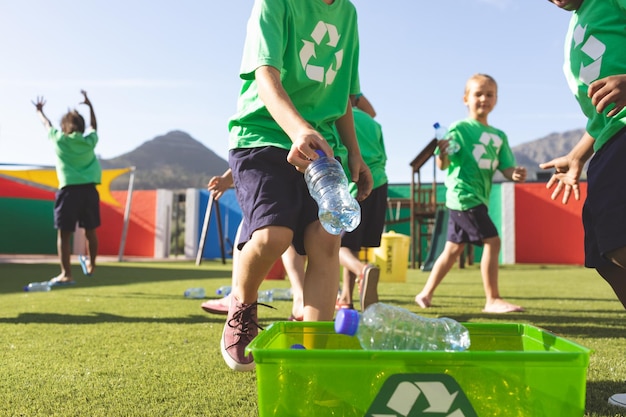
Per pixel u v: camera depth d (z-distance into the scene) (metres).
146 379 1.70
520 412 0.90
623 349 2.20
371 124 3.31
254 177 1.60
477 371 0.90
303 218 1.65
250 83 1.76
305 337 1.28
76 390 1.57
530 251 12.98
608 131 1.53
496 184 13.43
